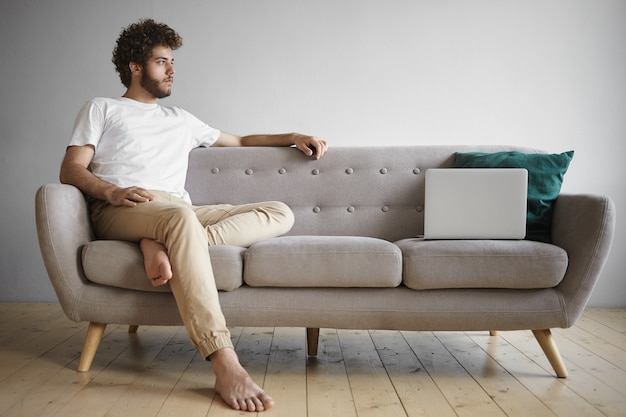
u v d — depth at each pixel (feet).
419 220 9.02
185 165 8.72
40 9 11.55
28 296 11.76
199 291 6.34
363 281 6.82
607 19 11.45
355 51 11.55
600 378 6.98
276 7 11.54
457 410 5.83
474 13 11.51
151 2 11.54
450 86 11.55
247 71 11.59
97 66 11.59
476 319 6.89
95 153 8.19
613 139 11.54
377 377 7.02
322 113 11.60
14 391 6.30
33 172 11.71
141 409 5.75
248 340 9.00
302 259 6.82
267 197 9.16
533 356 8.07
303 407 5.89
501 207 7.37
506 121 11.55
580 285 6.90
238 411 5.75
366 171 9.15
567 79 11.51
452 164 9.09
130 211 7.13
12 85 11.62
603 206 6.89
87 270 6.87
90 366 7.27
